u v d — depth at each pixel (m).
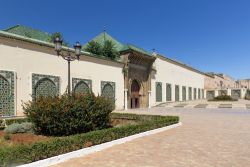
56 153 6.92
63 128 10.34
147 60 32.66
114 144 8.84
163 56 38.06
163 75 37.97
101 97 12.00
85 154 7.48
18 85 16.81
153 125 11.93
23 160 6.05
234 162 6.62
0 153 5.66
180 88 44.12
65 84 20.34
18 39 16.75
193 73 51.22
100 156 7.27
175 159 6.91
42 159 6.50
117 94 27.11
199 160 6.81
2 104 15.84
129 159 6.92
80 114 10.63
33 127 11.06
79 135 7.89
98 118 11.35
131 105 30.45
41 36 27.03
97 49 26.64
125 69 28.22
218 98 41.50
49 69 19.03
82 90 22.11
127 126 10.25
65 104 10.44
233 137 10.23
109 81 25.77
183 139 9.84
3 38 15.93
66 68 20.50
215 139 9.80
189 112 25.02
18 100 16.78
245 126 13.71
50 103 10.46
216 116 20.27
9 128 10.96
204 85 58.09
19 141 9.02
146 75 33.50
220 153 7.55
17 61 16.80
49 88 19.03
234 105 32.69
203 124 14.73
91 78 23.20
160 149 8.11
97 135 8.48
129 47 29.06
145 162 6.62
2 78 15.89
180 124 14.49
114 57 27.52
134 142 9.29
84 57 22.44
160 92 36.88
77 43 13.94
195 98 51.94
